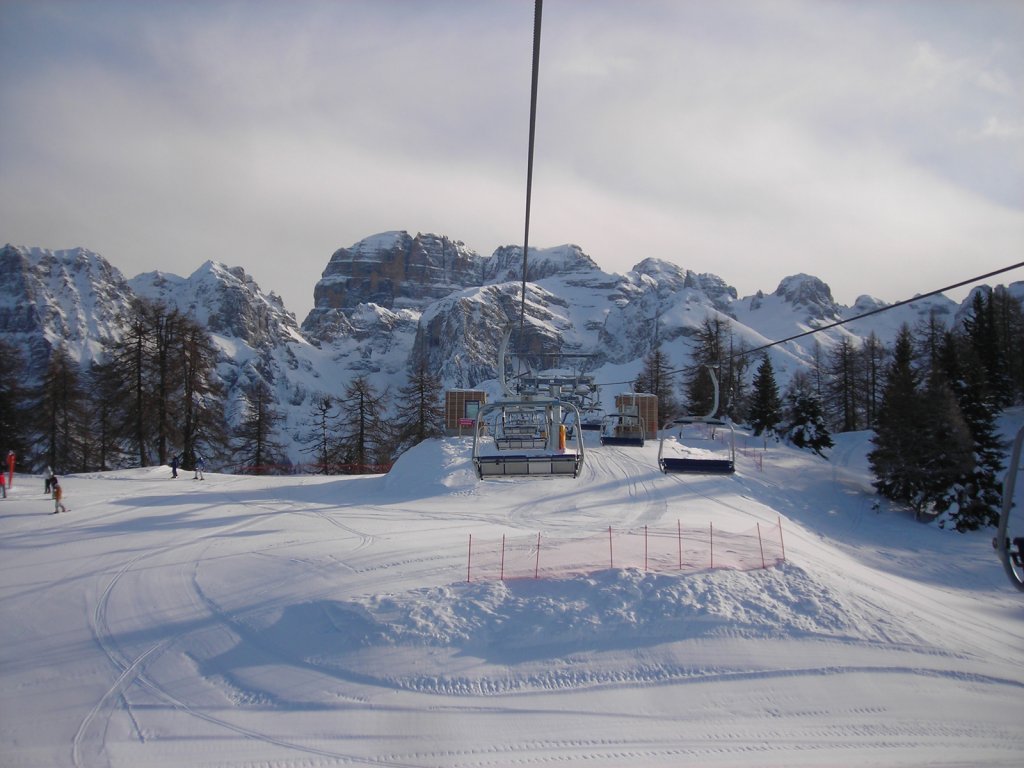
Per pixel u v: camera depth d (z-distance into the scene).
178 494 38.19
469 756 13.16
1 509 31.69
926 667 16.83
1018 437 8.18
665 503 35.97
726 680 16.06
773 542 27.02
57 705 14.76
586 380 37.03
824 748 13.52
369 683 15.86
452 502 36.03
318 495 39.47
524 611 18.62
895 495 48.09
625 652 17.08
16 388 52.59
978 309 72.75
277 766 12.73
